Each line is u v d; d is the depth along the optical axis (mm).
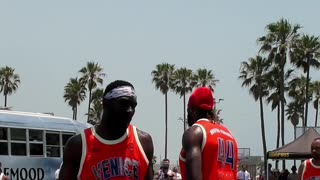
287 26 57188
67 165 5070
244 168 35906
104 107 5031
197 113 5820
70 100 70875
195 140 5496
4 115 23094
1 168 21984
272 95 61094
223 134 5684
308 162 9836
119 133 5043
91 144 5027
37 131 24203
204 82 73938
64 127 25250
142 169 5078
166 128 71000
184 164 5664
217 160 5539
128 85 5012
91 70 70688
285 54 57750
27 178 23594
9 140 23109
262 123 63438
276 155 27469
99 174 4984
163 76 73500
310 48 57250
